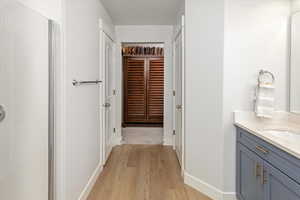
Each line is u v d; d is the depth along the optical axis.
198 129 2.90
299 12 2.37
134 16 4.34
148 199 2.69
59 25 1.96
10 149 1.39
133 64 7.24
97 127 3.32
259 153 2.01
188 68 3.02
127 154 4.39
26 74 1.54
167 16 4.33
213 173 2.71
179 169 3.63
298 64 2.39
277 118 2.55
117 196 2.76
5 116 1.35
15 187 1.44
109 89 4.44
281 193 1.66
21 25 1.49
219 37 2.59
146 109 7.32
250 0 2.53
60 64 1.98
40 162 1.73
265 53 2.55
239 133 2.47
